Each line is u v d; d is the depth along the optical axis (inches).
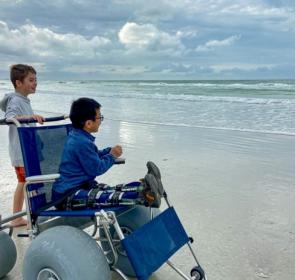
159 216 114.5
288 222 173.6
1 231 131.6
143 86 1800.0
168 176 251.1
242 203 198.7
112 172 263.1
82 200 115.8
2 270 128.0
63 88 1782.7
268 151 328.2
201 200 203.8
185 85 1732.3
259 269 133.0
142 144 365.7
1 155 319.3
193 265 136.7
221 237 158.9
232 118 550.3
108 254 127.4
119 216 125.0
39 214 115.5
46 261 101.1
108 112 651.5
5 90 1550.2
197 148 344.8
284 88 1249.4
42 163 126.9
